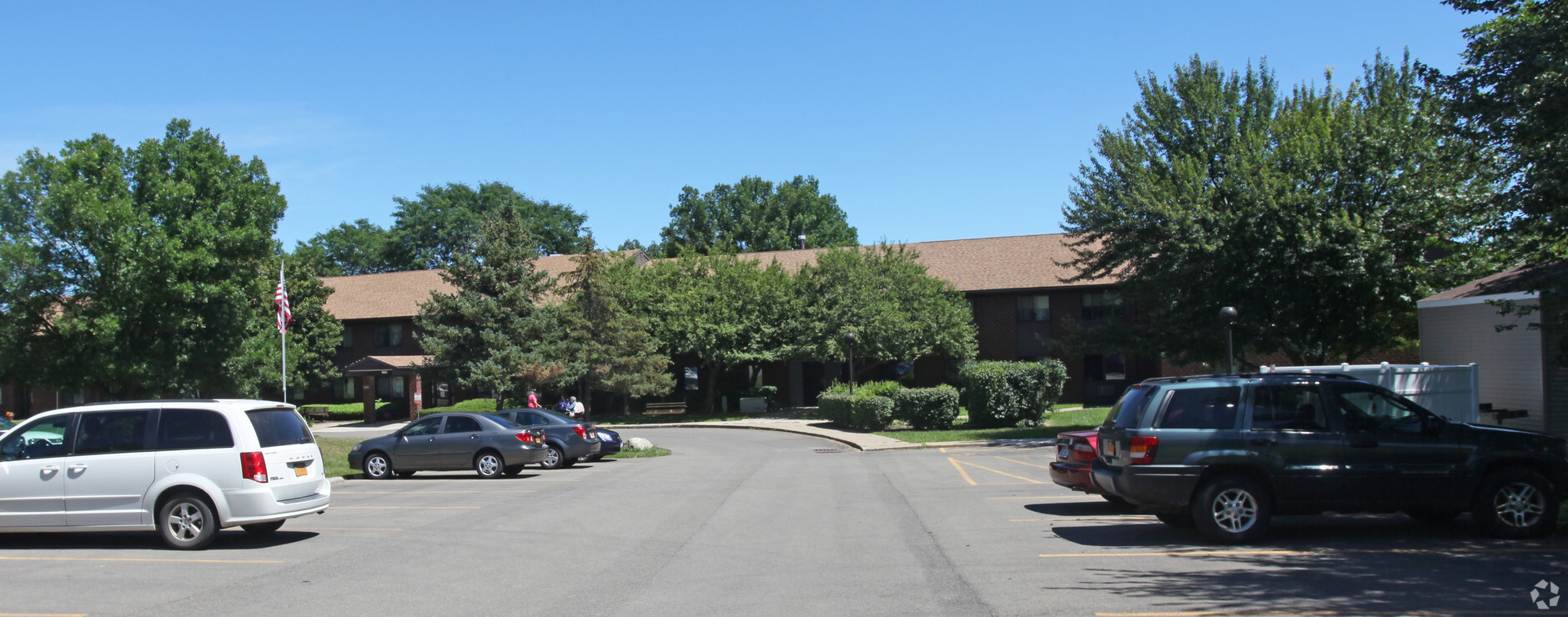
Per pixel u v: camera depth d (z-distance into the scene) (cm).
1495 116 1118
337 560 966
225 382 2731
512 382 3684
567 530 1176
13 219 2430
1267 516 994
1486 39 1151
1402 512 1154
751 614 717
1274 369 1648
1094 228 2658
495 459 1983
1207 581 809
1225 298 2456
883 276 4094
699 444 2978
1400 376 1634
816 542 1066
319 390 5031
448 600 777
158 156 2548
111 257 2423
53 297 2469
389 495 1636
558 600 774
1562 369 1839
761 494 1573
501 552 1015
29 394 4762
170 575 888
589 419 3794
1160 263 2464
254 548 1048
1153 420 1025
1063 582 818
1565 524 1083
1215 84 2597
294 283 4338
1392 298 2448
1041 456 2181
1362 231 2266
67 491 1037
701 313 4134
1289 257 2348
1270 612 700
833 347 3884
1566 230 1145
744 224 8106
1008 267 4462
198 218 2511
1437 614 685
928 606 735
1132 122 2725
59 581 863
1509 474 997
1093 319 4234
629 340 3841
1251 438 995
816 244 8212
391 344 4994
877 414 3056
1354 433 997
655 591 808
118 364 2445
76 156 2462
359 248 7700
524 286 3888
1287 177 2327
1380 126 2366
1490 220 1380
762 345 4122
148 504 1033
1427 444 997
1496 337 2027
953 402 3030
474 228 6912
